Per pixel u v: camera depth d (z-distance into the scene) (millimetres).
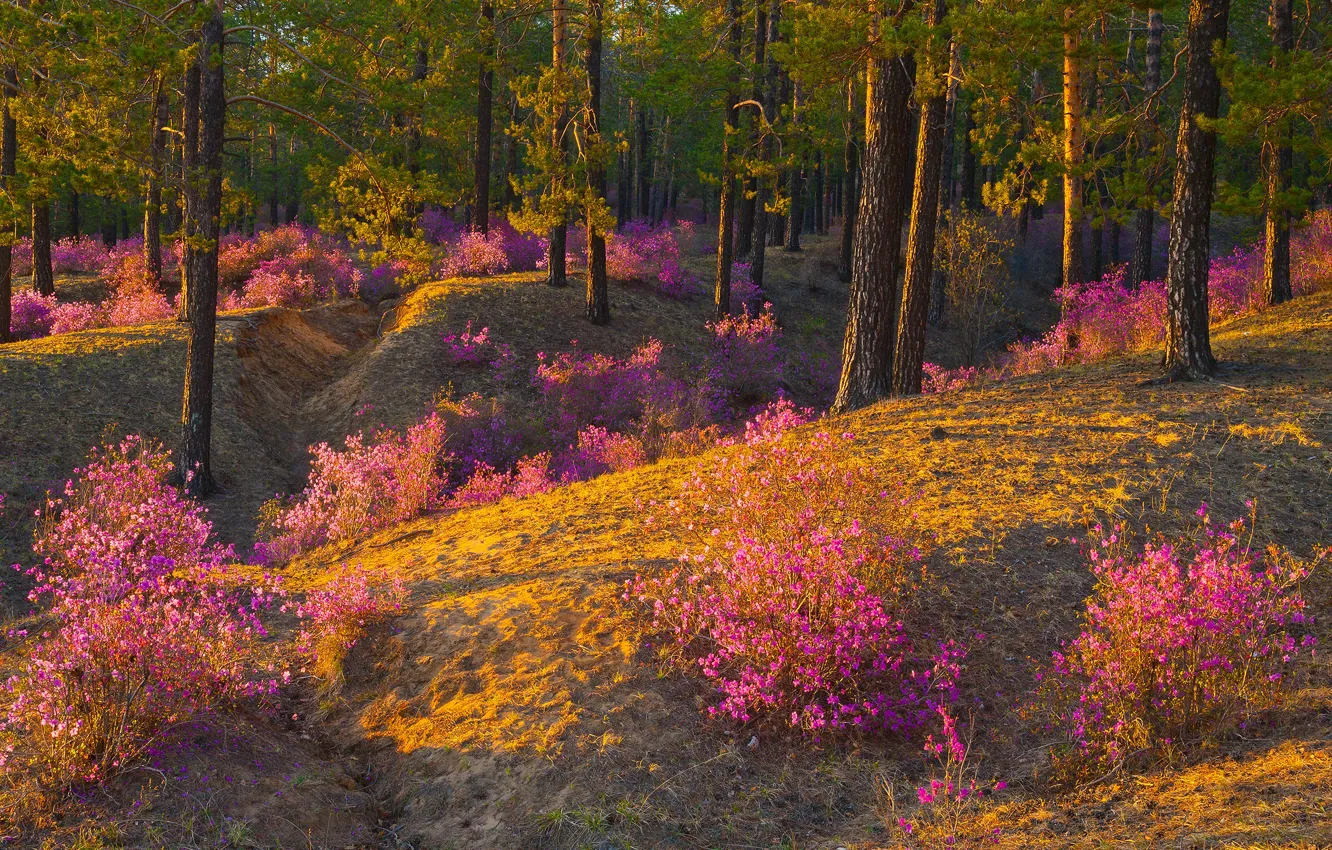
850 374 13977
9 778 4523
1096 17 11570
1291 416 9266
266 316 22219
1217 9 10727
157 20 12719
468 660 6164
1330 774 3678
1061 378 13250
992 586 6480
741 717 5195
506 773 4984
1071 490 8039
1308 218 18297
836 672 5352
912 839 4047
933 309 32500
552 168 22672
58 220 47656
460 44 24125
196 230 14305
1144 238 25891
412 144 26656
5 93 20047
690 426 16656
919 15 11703
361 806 4973
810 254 37156
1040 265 38281
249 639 6590
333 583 7602
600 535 8562
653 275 28734
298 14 15828
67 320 23812
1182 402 10398
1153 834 3564
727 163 25250
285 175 45562
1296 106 10586
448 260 28578
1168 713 4449
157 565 6535
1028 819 4047
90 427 15586
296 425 19188
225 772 4891
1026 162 19047
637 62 24359
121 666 5051
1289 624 5562
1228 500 7539
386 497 12844
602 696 5508
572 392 19312
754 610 5453
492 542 9141
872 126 13219
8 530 12438
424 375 20297
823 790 4703
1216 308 17078
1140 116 16422
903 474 8953
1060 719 4781
